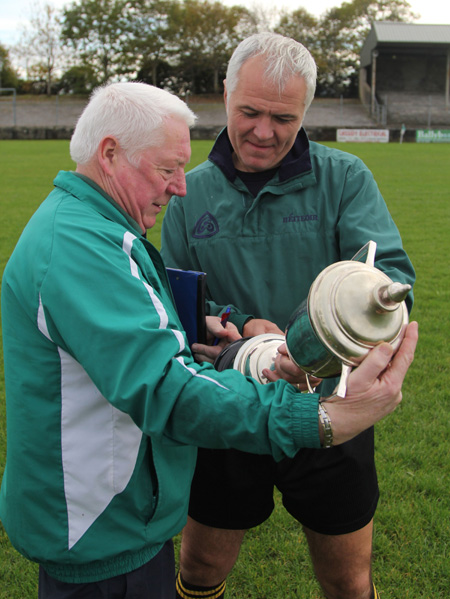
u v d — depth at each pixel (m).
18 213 12.52
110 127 1.59
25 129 43.78
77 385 1.55
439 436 3.79
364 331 1.33
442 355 5.16
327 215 2.22
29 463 1.60
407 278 2.05
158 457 1.63
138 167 1.62
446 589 2.60
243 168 2.28
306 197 2.23
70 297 1.43
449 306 6.53
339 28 67.25
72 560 1.61
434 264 8.48
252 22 67.62
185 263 2.45
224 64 64.62
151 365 1.39
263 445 1.43
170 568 1.81
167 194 1.71
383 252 2.08
